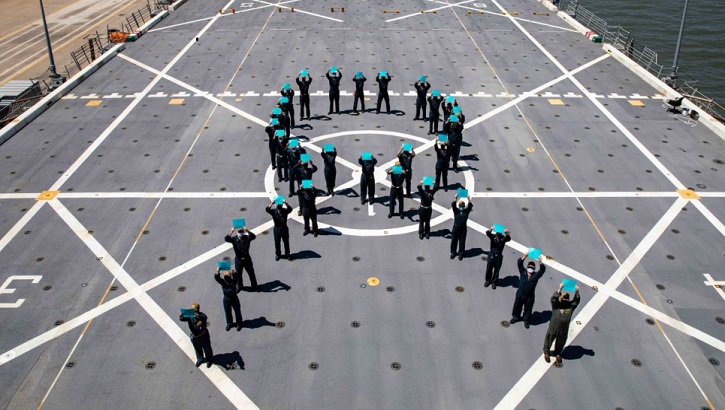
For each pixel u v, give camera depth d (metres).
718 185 21.67
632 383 13.55
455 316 15.54
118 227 19.20
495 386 13.44
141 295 16.28
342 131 25.75
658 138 25.12
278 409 12.86
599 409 12.88
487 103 28.41
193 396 13.20
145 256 17.84
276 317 15.47
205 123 26.39
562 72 32.19
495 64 33.22
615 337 14.88
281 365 13.99
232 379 13.62
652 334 14.98
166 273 17.14
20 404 12.98
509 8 44.47
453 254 17.69
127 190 21.28
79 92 29.61
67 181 21.81
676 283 16.75
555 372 13.84
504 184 21.73
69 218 19.67
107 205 20.41
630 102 28.64
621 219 19.70
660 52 51.47
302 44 36.28
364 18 41.41
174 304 15.97
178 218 19.72
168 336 14.91
